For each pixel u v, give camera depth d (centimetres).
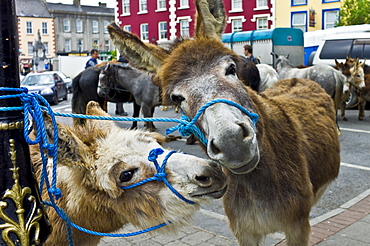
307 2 2773
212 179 222
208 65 255
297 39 1777
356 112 1353
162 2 3198
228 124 207
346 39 1507
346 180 636
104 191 236
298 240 304
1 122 178
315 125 384
